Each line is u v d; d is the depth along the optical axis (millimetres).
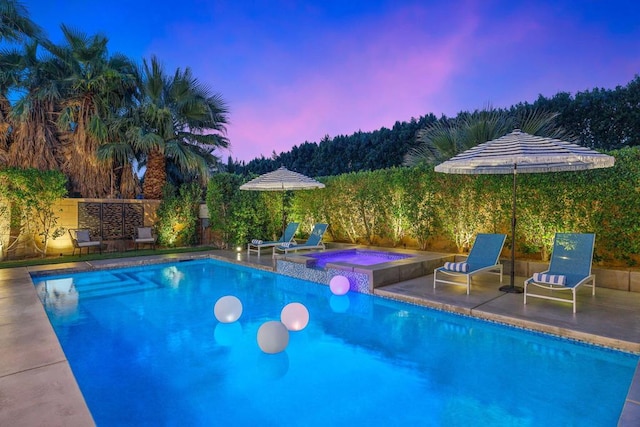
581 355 4180
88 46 12883
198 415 3031
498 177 7996
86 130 13133
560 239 6277
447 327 5148
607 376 3654
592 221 6773
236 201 12633
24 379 3207
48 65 13219
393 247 10641
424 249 9852
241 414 3039
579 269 5879
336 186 11766
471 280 7320
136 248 13195
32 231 10898
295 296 7008
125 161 14016
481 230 8531
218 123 15250
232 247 13023
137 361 4090
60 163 13844
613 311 5117
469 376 3691
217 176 12969
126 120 13180
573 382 3545
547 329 4625
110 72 12617
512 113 15023
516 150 5492
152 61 13297
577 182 6863
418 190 9602
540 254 7922
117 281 8484
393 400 3244
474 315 5328
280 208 13266
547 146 5555
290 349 4398
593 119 14508
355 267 7156
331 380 3627
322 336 4824
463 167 7160
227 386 3514
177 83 13414
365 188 10930
